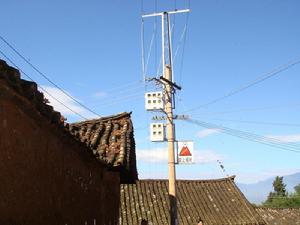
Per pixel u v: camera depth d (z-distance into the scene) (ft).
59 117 26.43
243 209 103.04
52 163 26.96
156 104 60.13
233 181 113.09
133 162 45.03
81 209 34.01
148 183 106.01
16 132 21.66
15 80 20.45
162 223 94.07
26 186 22.95
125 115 45.70
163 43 63.21
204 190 109.09
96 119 45.34
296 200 234.99
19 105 21.67
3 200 20.30
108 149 40.45
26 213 22.98
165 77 62.49
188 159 60.54
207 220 97.66
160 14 64.44
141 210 96.63
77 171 32.71
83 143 31.68
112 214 44.29
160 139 60.59
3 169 20.31
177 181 110.83
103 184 41.24
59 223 28.53
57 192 28.09
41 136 24.97
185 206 101.55
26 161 22.90
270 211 141.28
